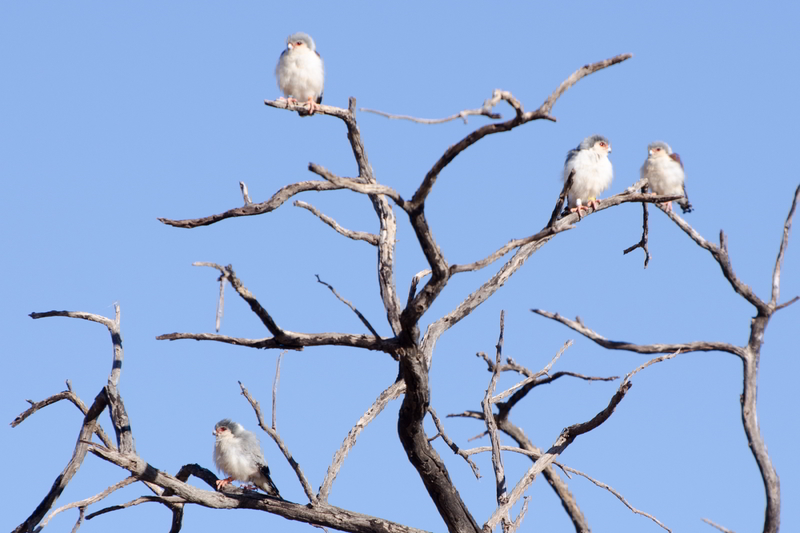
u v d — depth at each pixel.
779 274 21.09
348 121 15.94
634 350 21.03
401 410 12.03
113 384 14.06
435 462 12.43
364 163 16.50
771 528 19.84
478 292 15.46
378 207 16.58
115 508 12.48
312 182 11.98
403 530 12.88
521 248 15.84
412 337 11.30
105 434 14.63
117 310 15.09
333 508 13.07
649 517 13.35
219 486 13.45
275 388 12.98
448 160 10.14
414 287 11.23
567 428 13.84
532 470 13.53
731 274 20.56
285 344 11.80
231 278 10.73
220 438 14.29
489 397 14.63
